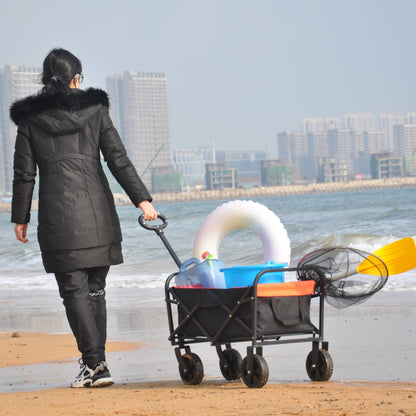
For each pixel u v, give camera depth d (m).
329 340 14.63
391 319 17.59
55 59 10.20
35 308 26.19
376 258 9.42
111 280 35.78
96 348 9.75
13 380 11.56
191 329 9.80
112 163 10.04
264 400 7.74
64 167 9.82
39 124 9.86
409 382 9.54
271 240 10.28
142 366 12.60
